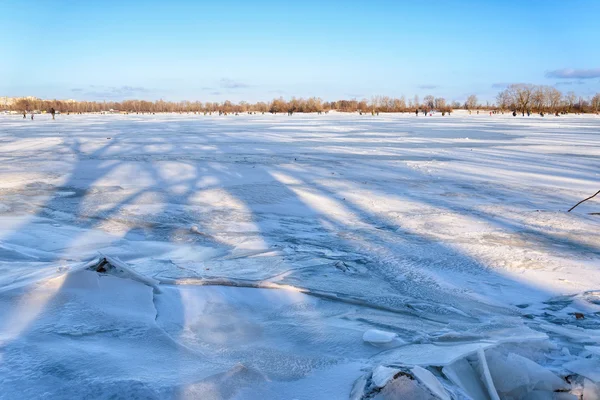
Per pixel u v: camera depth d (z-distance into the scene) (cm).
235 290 413
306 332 344
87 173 1202
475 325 368
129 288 386
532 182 1109
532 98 11356
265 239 624
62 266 431
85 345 295
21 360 273
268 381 276
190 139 2486
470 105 13975
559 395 285
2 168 1288
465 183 1088
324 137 2703
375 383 265
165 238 625
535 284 469
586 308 412
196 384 255
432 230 675
